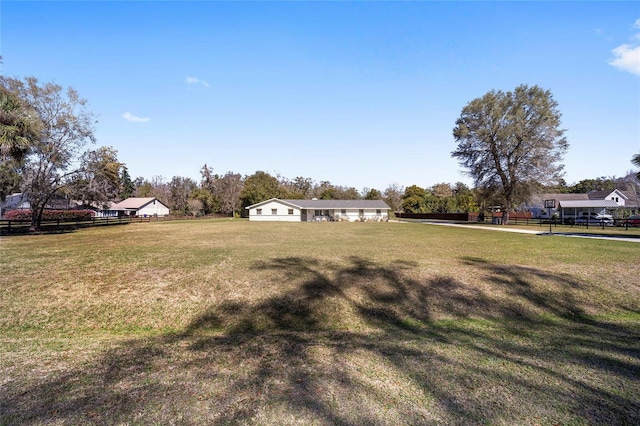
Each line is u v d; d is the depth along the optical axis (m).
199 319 6.93
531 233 22.53
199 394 2.84
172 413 2.52
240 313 7.16
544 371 3.42
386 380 3.16
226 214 66.44
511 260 11.36
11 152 17.72
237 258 11.99
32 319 6.70
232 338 5.24
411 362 3.67
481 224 38.25
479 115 36.91
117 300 7.64
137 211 63.19
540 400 2.79
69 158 26.86
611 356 3.93
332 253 13.30
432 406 2.67
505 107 35.78
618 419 2.50
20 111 18.09
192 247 15.20
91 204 31.89
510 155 35.78
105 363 3.67
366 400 2.74
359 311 7.28
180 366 3.55
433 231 26.17
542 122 33.75
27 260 11.50
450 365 3.58
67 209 49.00
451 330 5.90
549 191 35.75
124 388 2.96
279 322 6.82
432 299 7.82
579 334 5.30
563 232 22.77
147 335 5.96
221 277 9.20
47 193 26.31
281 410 2.57
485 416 2.53
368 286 8.55
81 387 2.99
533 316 7.04
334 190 74.06
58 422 2.40
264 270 9.96
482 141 36.81
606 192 51.31
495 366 3.56
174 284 8.63
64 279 8.95
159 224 37.47
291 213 49.69
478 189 39.75
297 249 14.55
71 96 26.30
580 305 7.50
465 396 2.85
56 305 7.32
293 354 4.00
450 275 9.34
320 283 8.73
